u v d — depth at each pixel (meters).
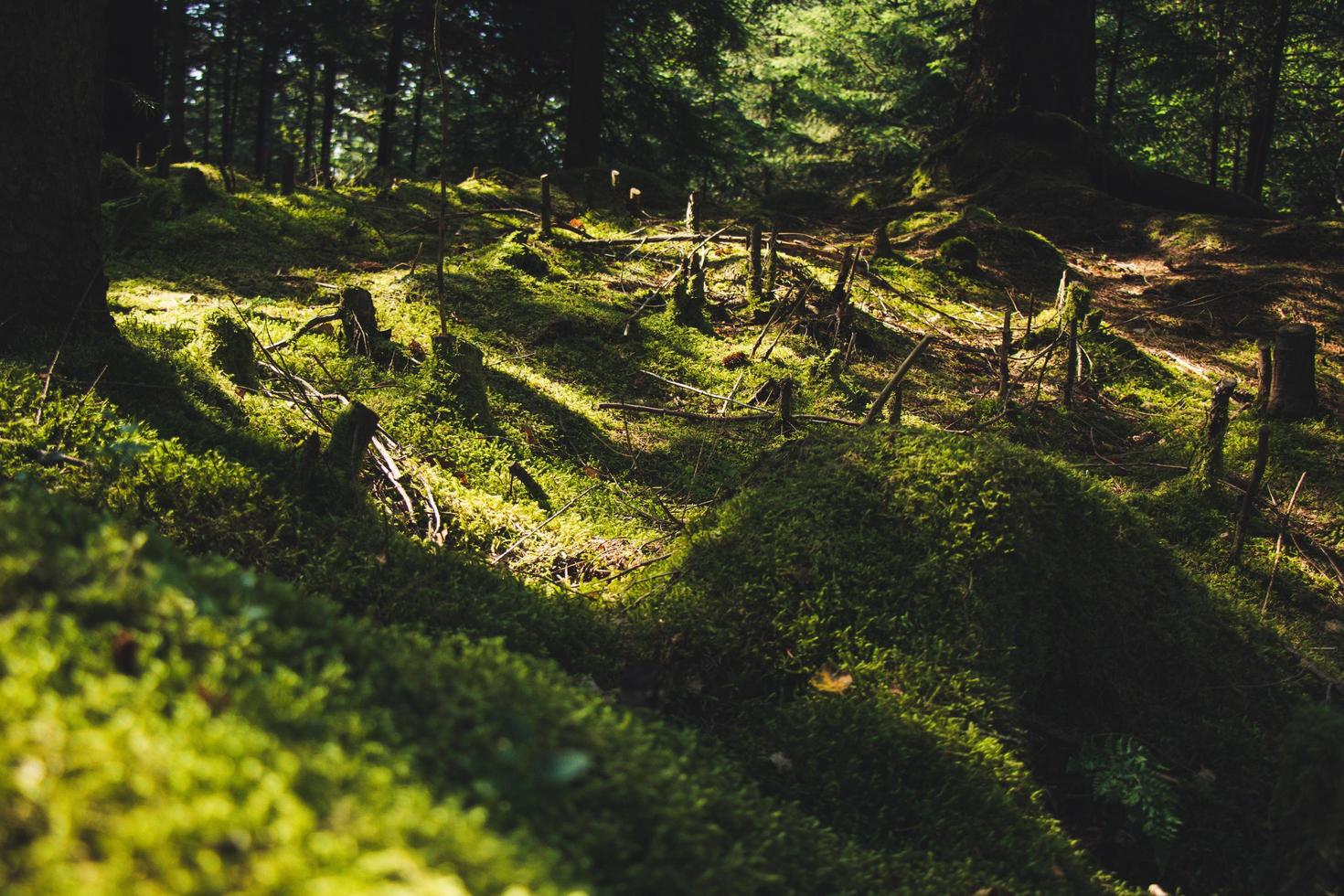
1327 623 5.69
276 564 3.66
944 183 16.16
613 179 12.74
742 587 3.87
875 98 32.44
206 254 9.80
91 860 1.23
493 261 9.53
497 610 3.68
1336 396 9.09
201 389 5.06
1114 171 15.83
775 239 9.27
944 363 9.16
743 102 35.59
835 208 16.34
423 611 3.56
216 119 39.16
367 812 1.41
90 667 1.54
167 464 3.85
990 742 3.42
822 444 4.50
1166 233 13.73
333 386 6.11
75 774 1.32
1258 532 6.50
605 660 3.61
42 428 3.96
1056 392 8.70
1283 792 3.27
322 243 10.72
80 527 2.04
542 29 22.67
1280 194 30.27
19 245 4.60
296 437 4.98
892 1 31.38
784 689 3.60
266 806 1.34
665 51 24.50
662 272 10.16
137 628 1.70
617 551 4.79
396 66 25.38
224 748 1.44
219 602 1.98
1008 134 16.11
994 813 3.20
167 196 11.36
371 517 4.16
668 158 24.83
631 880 1.86
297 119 39.31
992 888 2.87
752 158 31.28
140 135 16.84
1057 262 12.62
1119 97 28.22
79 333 4.80
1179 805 3.73
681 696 3.50
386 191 13.55
